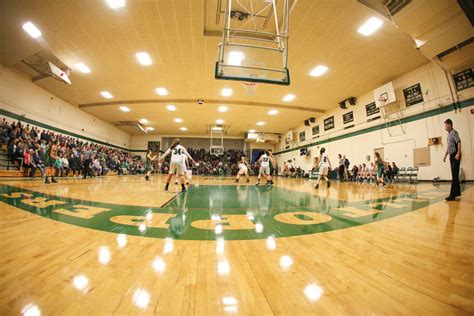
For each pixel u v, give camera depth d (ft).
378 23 19.79
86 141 48.19
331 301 3.02
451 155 12.31
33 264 4.01
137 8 18.48
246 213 9.41
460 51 22.02
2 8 18.54
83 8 18.49
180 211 9.51
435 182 26.32
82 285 3.30
